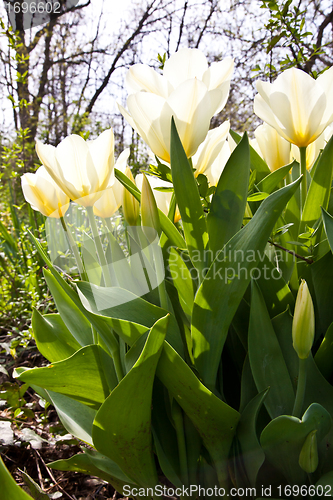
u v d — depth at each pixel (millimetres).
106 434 615
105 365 722
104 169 653
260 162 1021
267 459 668
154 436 705
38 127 6723
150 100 624
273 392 675
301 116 733
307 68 1764
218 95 662
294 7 1459
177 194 634
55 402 902
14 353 1729
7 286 2492
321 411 544
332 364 730
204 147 753
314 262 761
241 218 667
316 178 784
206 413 611
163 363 579
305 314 560
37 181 704
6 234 2986
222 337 639
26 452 1362
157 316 683
